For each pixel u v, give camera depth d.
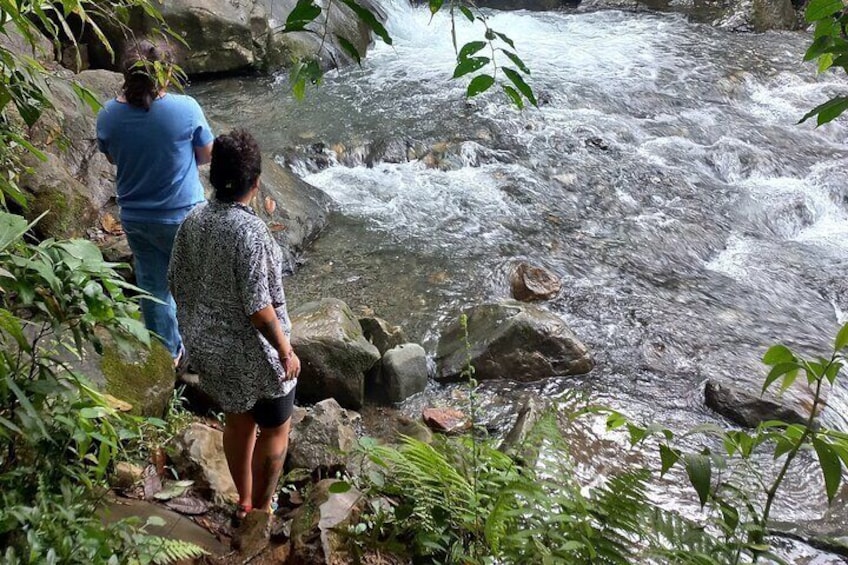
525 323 5.18
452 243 6.61
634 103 9.62
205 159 3.94
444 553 2.95
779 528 3.97
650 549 2.66
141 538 2.57
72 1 2.77
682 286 6.37
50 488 2.48
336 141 8.02
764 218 7.62
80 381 2.51
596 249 6.73
